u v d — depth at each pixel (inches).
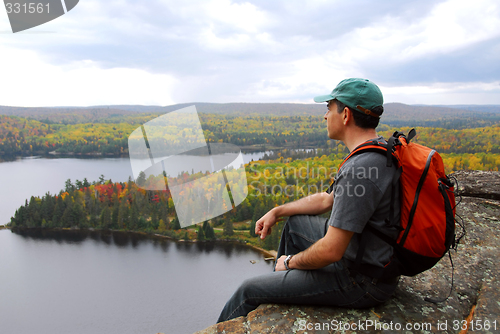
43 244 2664.9
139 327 1609.3
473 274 85.4
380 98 59.1
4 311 1797.5
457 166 1316.4
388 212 56.1
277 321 65.6
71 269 2231.8
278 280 69.1
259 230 81.1
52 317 1745.8
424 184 53.2
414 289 77.7
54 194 3516.2
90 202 3189.0
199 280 1913.1
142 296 1840.6
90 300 1875.0
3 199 3582.7
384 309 68.3
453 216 55.5
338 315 66.6
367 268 58.9
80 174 4500.5
